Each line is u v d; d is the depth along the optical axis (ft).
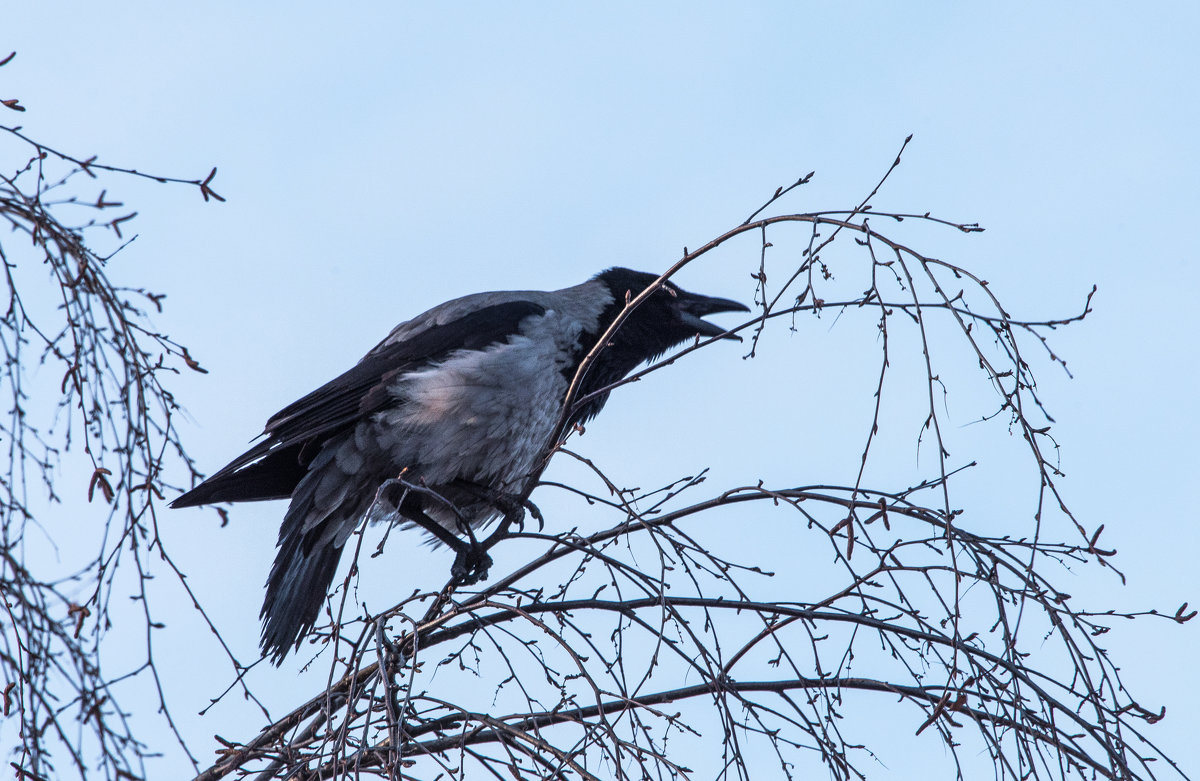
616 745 25.14
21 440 20.98
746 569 30.12
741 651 27.86
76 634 19.93
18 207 21.17
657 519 30.81
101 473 21.17
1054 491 23.99
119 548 21.07
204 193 21.66
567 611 32.32
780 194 26.68
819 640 28.89
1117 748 24.13
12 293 21.24
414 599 30.09
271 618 42.80
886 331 24.62
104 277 21.67
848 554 24.99
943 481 23.90
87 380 21.48
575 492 29.81
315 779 27.22
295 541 44.19
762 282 26.50
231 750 28.73
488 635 31.60
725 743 26.35
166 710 20.45
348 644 28.78
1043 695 25.22
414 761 25.66
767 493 29.35
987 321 24.32
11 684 19.75
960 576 25.04
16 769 19.47
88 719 19.61
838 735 27.78
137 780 19.57
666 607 27.99
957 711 25.76
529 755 27.71
